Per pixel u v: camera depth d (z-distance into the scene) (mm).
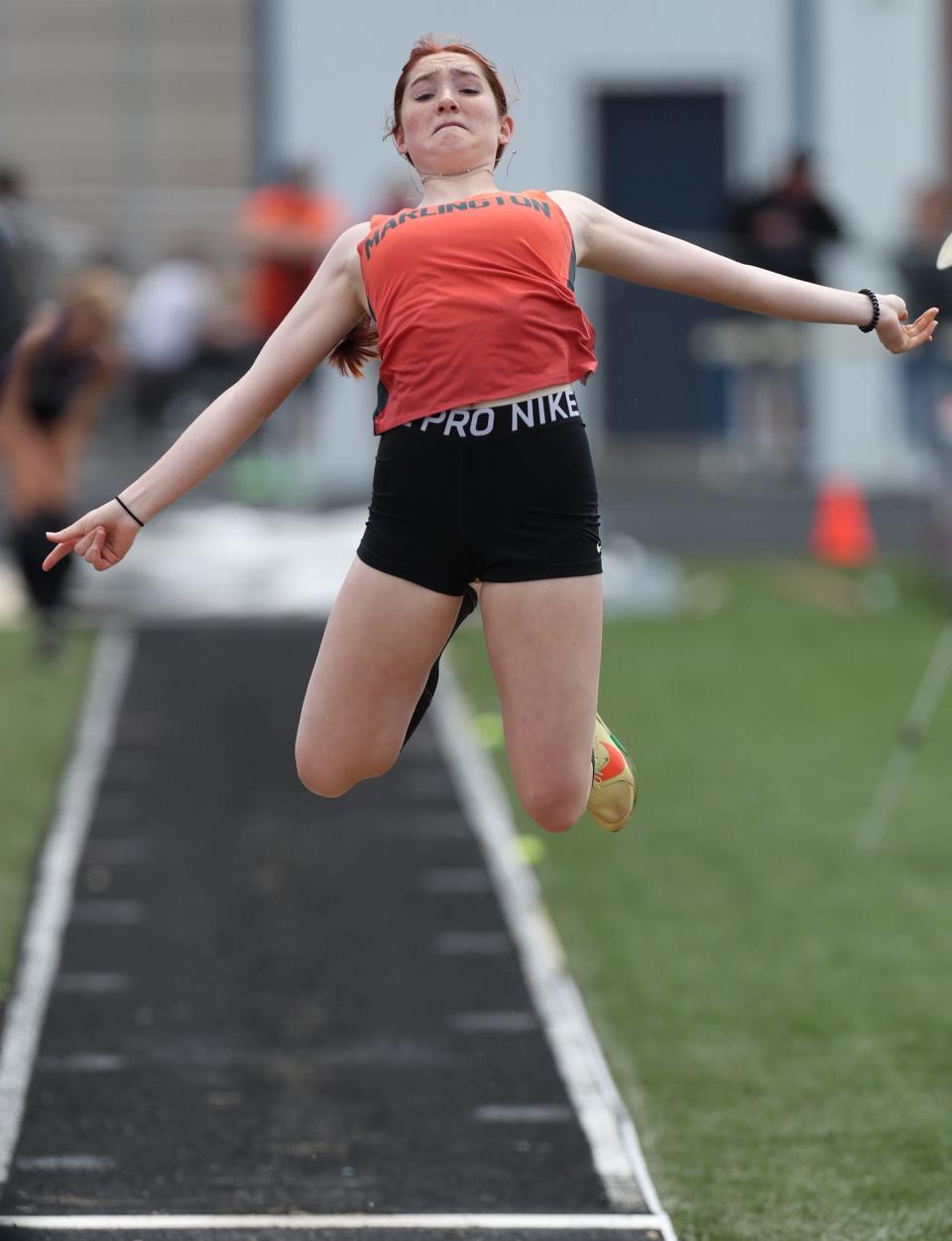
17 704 36688
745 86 65188
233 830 28938
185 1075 19766
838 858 27781
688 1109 19078
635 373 63844
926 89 64750
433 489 13844
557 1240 15961
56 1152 17859
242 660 40625
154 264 65438
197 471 14141
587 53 65062
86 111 66125
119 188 66062
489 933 24328
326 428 61719
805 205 57438
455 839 28469
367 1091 19375
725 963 23391
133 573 48594
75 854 27594
